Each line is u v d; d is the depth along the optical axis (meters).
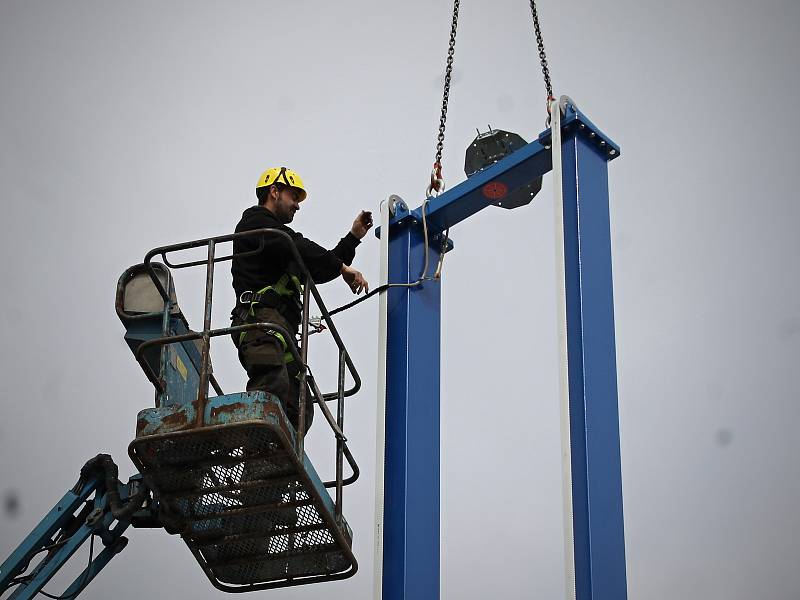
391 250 12.08
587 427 9.54
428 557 10.88
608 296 10.38
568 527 9.26
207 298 9.75
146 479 9.91
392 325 11.67
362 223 11.15
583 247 10.34
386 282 11.77
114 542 11.22
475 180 11.70
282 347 10.15
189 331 10.67
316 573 11.19
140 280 10.57
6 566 10.84
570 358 9.91
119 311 10.31
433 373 11.66
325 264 10.48
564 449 9.55
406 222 12.09
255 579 11.29
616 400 9.97
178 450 9.62
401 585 10.50
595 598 8.98
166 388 9.98
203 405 9.40
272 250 10.37
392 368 11.48
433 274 12.09
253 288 10.37
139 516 11.02
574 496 9.40
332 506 10.48
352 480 11.35
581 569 9.13
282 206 11.47
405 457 10.99
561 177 10.54
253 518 10.40
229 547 10.76
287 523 10.49
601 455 9.58
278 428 9.30
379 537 10.60
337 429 10.49
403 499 10.84
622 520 9.54
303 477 9.77
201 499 10.23
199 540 10.59
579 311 10.02
